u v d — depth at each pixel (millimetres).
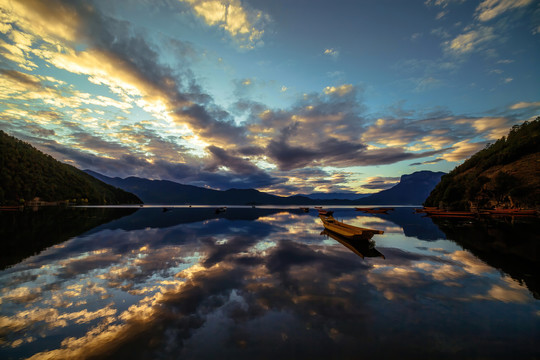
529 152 54875
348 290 8570
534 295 8023
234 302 7535
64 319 6367
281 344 5250
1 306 7164
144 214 56062
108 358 4762
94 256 13789
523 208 44938
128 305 7285
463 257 13602
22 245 16922
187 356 4820
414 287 8852
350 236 18891
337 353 4922
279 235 23016
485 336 5551
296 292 8398
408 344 5227
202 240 19766
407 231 24891
